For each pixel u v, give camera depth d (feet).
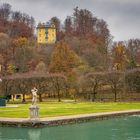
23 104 405.18
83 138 191.42
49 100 491.72
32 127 221.25
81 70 585.63
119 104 389.19
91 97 506.07
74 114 267.18
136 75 513.45
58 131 212.23
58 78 492.13
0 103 359.66
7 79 494.18
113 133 206.28
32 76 490.49
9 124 226.99
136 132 209.56
